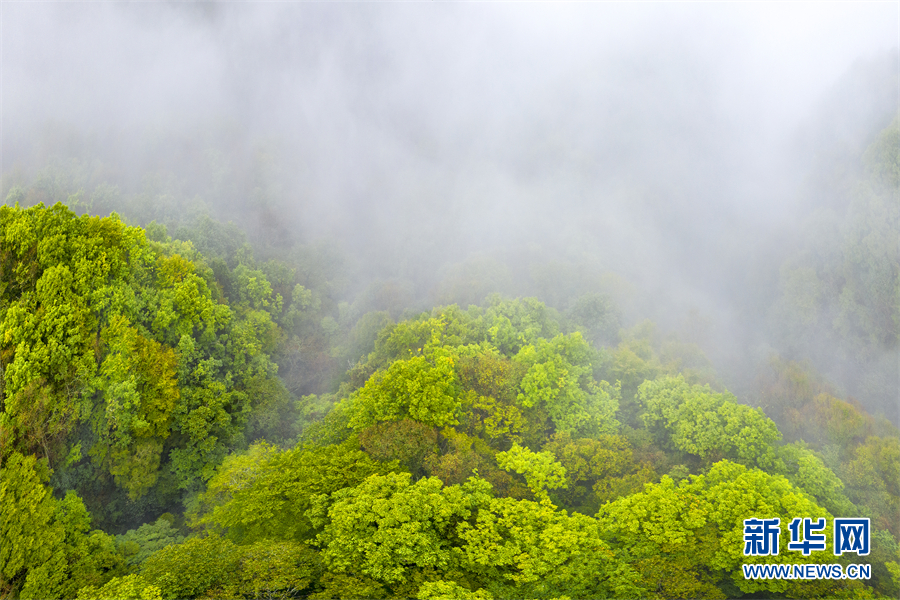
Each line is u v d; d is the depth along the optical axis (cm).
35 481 3575
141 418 4272
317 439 4578
